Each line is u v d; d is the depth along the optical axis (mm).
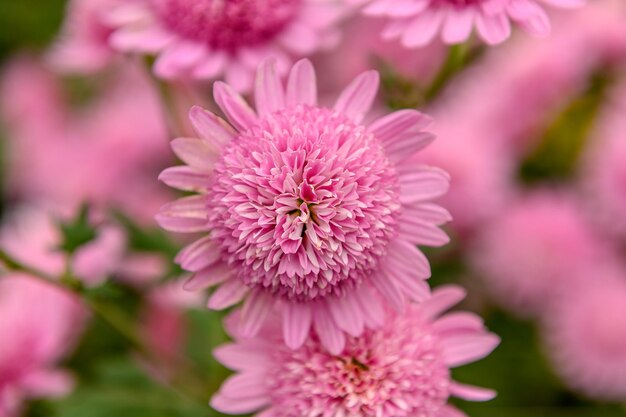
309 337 344
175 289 439
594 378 479
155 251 412
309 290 331
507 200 505
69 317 457
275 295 335
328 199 329
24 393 432
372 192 330
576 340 482
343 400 344
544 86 506
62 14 634
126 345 479
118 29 416
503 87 516
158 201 506
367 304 337
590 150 510
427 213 336
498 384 483
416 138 336
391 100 388
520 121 514
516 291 492
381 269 335
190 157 333
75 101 630
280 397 345
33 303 446
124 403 427
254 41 385
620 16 511
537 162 526
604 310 479
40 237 467
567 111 514
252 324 337
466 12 364
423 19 367
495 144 507
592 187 507
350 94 341
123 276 467
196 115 333
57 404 437
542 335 490
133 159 532
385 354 344
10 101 633
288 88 338
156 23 391
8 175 589
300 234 328
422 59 482
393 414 341
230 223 327
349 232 329
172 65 381
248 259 328
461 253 490
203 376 429
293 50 386
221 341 394
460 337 352
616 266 493
